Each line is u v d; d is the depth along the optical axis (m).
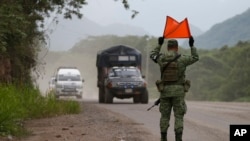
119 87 50.28
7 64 39.06
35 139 21.08
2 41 35.03
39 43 44.09
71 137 21.44
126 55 57.75
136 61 58.12
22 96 30.20
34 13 42.22
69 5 44.66
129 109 40.03
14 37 37.94
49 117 30.70
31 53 43.62
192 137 21.83
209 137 21.84
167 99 18.28
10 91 26.84
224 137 21.84
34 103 30.73
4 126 21.62
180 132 17.92
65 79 72.12
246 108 41.59
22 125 24.94
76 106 34.44
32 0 41.88
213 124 27.42
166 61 18.23
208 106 45.34
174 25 18.23
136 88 50.44
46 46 44.78
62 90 70.38
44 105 31.42
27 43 41.53
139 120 29.67
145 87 50.78
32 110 29.80
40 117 30.30
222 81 197.38
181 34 18.20
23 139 21.17
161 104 18.44
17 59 41.25
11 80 39.34
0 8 34.91
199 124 27.38
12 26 35.34
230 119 30.55
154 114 34.56
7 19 34.72
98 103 52.56
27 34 40.81
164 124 18.41
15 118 23.92
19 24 36.06
